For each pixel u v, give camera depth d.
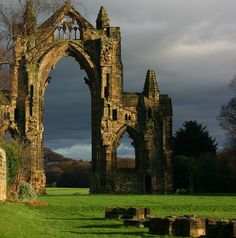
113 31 136.62
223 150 153.12
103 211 67.88
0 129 126.25
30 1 63.69
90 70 135.62
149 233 44.38
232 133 146.88
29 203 73.19
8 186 76.62
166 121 135.12
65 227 48.44
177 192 136.25
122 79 135.75
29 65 128.62
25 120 127.75
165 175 133.25
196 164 139.75
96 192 131.25
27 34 65.50
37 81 129.88
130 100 135.50
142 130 134.38
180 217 44.38
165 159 133.50
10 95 128.62
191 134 155.75
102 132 132.25
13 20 63.19
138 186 132.62
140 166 133.50
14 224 42.28
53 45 133.25
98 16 138.38
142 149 134.12
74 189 174.12
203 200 84.44
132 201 83.00
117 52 136.25
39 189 124.31
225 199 87.25
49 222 51.56
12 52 70.56
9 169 77.31
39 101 130.50
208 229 40.25
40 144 128.50
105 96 134.38
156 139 134.38
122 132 134.00
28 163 114.00
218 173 136.62
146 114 134.38
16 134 127.75
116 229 47.25
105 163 131.62
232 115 147.88
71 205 73.94
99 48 135.62
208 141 156.38
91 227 48.84
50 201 81.75
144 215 54.28
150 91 136.00
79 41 135.50
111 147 132.75
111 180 131.50
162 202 79.94
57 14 133.62
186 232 42.47
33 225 45.25
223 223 40.06
